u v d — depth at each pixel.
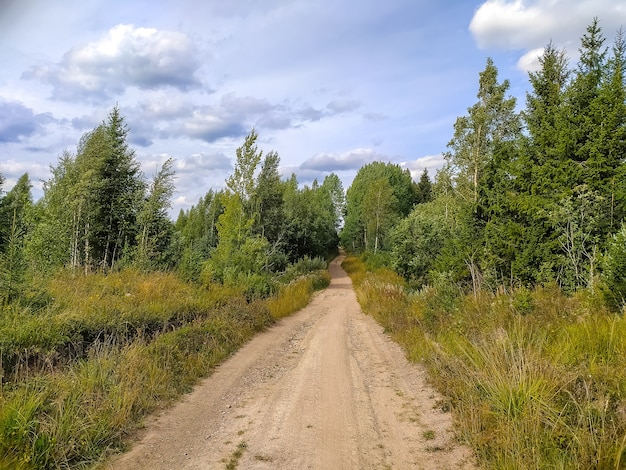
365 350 11.18
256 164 22.70
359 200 71.19
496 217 16.00
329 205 82.38
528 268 13.55
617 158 12.80
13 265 9.40
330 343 12.20
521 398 4.80
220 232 22.31
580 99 13.97
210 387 7.73
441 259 19.20
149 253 21.47
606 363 5.35
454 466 4.53
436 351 8.40
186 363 8.54
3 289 8.86
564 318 7.62
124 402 5.79
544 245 13.27
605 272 8.35
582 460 3.77
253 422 5.96
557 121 14.29
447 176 29.45
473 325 8.72
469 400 5.59
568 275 11.85
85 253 22.20
